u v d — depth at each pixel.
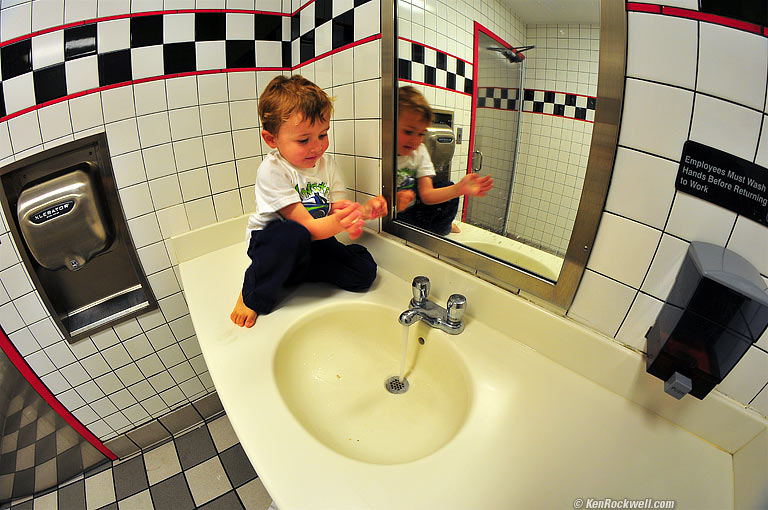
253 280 0.72
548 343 0.62
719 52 0.38
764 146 0.38
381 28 0.72
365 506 0.41
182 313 1.18
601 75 0.45
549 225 0.57
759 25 0.36
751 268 0.39
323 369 0.75
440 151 0.70
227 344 0.67
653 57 0.42
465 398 0.60
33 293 0.95
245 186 1.13
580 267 0.55
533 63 0.51
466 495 0.43
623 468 0.46
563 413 0.53
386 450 0.60
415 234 0.82
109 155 0.91
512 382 0.59
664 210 0.46
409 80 0.71
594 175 0.50
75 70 0.84
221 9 0.94
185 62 0.93
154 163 0.97
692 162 0.42
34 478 1.14
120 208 0.97
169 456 1.30
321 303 0.80
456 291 0.75
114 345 1.11
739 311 0.37
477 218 0.67
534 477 0.45
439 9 0.61
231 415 0.53
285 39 1.05
